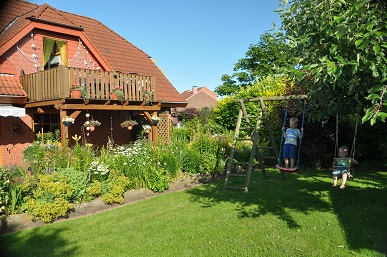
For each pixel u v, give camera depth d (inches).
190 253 203.9
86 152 372.5
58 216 282.0
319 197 329.7
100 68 644.7
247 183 377.1
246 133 768.3
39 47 558.9
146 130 574.2
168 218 277.0
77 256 205.6
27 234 247.4
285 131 398.0
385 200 307.0
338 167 363.3
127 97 538.9
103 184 333.7
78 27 598.5
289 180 434.0
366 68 181.0
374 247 202.4
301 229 237.9
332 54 191.5
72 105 463.5
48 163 347.6
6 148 499.8
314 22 210.8
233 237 227.8
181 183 416.5
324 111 268.7
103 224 268.2
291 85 497.4
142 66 733.3
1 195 265.3
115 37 773.9
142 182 370.0
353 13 184.1
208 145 484.1
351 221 249.6
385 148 495.5
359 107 250.2
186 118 1272.1
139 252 208.5
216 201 330.6
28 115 527.2
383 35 165.2
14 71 526.3
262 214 278.7
